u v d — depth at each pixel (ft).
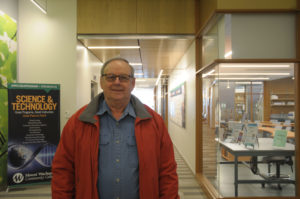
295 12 10.28
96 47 16.25
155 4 13.85
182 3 13.87
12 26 13.05
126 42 14.96
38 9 13.89
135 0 13.87
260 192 11.23
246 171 11.91
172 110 29.53
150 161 3.73
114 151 3.74
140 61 22.17
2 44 12.09
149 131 3.88
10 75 12.84
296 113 10.56
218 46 10.50
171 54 19.03
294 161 10.74
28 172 12.03
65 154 3.80
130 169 3.73
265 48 10.26
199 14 13.79
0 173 11.90
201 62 13.97
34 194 11.42
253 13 10.22
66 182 3.76
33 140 12.19
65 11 13.94
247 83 11.77
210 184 12.35
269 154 10.89
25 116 12.10
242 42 10.24
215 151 11.56
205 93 13.50
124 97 3.87
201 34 13.53
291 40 10.32
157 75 33.94
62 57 13.97
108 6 13.87
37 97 12.30
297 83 10.44
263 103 11.92
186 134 18.51
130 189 3.69
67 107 13.97
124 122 3.95
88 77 17.10
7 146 12.44
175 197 3.98
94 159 3.62
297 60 10.11
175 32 13.82
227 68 11.25
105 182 3.65
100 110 3.91
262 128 12.12
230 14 10.21
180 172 15.89
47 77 13.94
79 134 3.71
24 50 13.84
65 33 13.93
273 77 11.56
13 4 13.28
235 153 10.96
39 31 13.89
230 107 11.83
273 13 10.29
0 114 11.94
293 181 10.79
